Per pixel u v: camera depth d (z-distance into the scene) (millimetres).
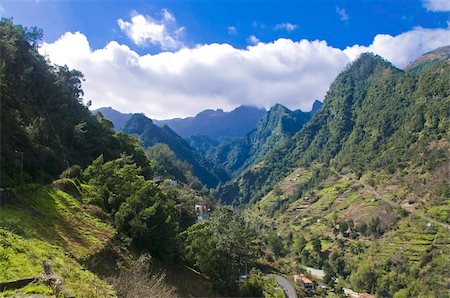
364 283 77562
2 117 33094
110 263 21750
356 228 99938
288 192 157750
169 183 78625
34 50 60938
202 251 38406
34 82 54062
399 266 75625
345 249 94062
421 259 74750
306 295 63156
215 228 43281
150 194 36125
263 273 68000
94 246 21406
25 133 38094
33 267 10977
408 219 92375
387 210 100438
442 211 88375
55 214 22656
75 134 54219
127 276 16641
